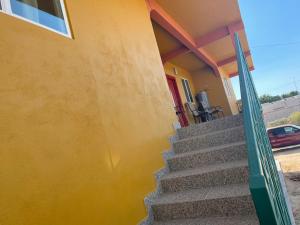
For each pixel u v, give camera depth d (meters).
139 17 5.27
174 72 10.28
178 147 4.74
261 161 1.77
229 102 11.86
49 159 2.27
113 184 2.96
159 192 3.82
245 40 10.01
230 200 3.07
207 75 11.92
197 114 10.01
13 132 2.04
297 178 7.19
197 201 3.22
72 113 2.68
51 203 2.16
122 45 4.22
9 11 2.41
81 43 3.20
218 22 7.81
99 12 3.86
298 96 23.36
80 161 2.59
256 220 2.82
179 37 7.55
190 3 6.47
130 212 3.10
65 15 3.13
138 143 3.73
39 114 2.31
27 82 2.29
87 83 3.06
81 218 2.40
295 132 12.81
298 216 4.56
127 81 3.99
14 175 1.95
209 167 3.91
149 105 4.43
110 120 3.27
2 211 1.80
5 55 2.18
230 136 4.45
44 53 2.58
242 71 3.29
